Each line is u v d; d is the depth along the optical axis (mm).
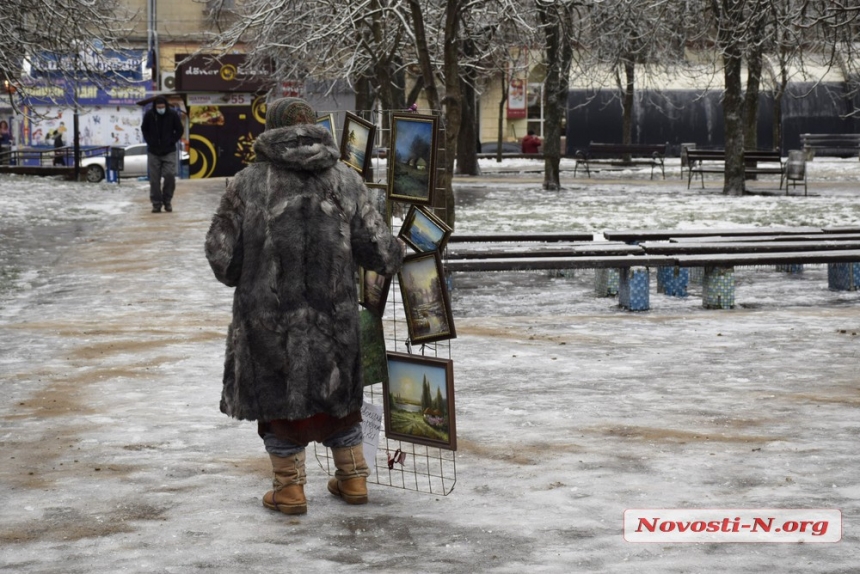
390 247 4637
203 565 4000
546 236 13328
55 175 35812
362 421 4902
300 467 4652
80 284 12539
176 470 5320
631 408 6543
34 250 15758
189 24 49469
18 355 8398
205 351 8539
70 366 7977
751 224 19359
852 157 49938
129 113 48062
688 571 3848
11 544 4277
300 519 4551
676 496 4773
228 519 4555
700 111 52719
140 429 6152
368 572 3900
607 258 10797
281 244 4445
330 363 4473
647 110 52500
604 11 25641
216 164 36031
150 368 7898
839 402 6637
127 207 23203
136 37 48719
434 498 4832
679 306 11242
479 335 9211
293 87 32250
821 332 9234
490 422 6250
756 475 5082
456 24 14391
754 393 6918
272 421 4539
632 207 23531
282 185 4484
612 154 37812
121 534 4375
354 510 4676
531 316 10312
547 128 29406
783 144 53406
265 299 4434
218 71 35375
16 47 21453
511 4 19797
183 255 15023
